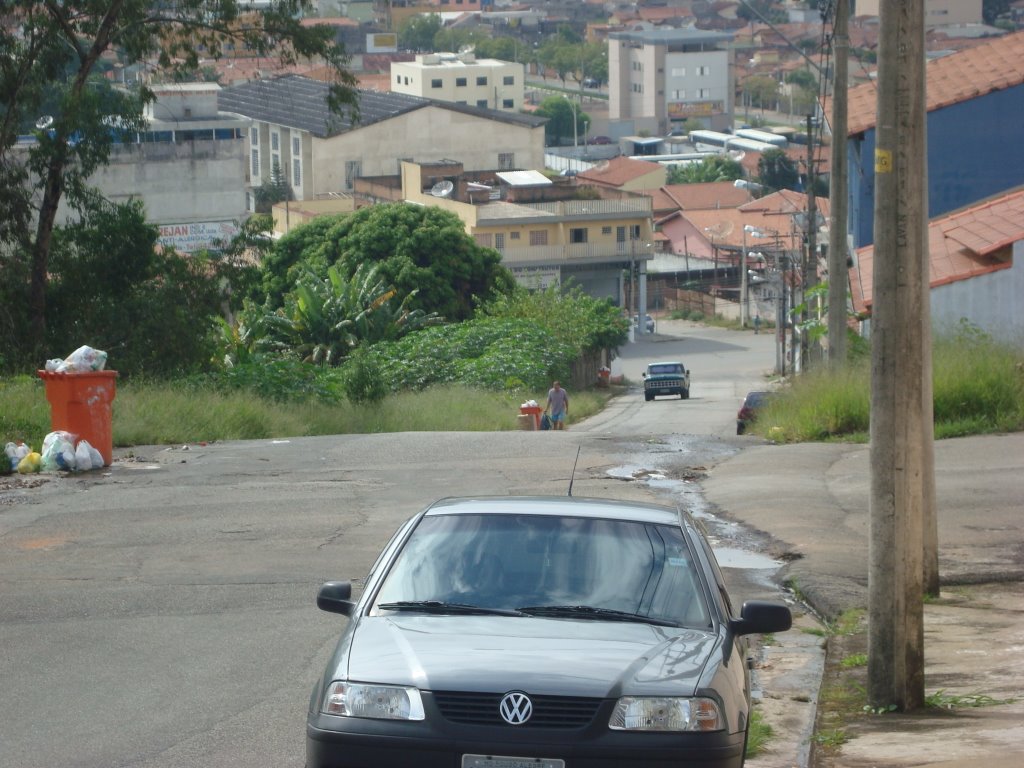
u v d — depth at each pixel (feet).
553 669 42.01
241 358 319.88
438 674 41.78
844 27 184.14
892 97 58.08
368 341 380.99
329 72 276.00
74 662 70.18
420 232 492.54
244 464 150.51
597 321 492.54
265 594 86.58
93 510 118.32
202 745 56.08
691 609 47.16
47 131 260.21
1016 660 67.87
